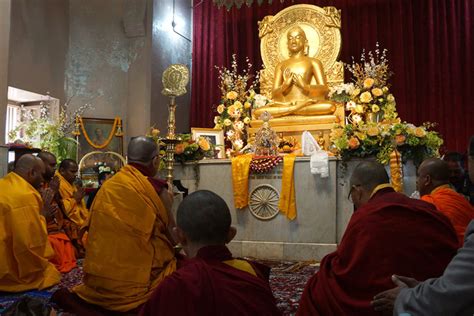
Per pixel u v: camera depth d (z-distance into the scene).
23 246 4.38
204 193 1.90
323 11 10.73
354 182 2.77
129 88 10.91
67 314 3.33
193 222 1.81
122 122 10.90
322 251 6.46
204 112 11.99
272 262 6.36
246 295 1.64
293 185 6.66
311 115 9.27
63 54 10.58
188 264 1.73
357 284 2.28
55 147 8.69
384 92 9.05
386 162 6.23
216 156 8.38
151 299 1.62
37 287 4.50
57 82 10.34
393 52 10.67
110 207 3.40
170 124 6.41
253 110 9.91
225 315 1.58
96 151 10.05
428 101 10.37
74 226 6.29
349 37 11.09
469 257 1.54
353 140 6.24
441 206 3.18
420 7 10.59
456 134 10.05
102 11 11.07
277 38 11.00
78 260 6.30
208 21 12.16
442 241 2.26
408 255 2.23
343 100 9.30
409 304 1.66
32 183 4.68
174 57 11.61
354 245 2.35
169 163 6.27
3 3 7.93
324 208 6.53
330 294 2.34
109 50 11.02
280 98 10.05
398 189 6.09
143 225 3.38
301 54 10.44
